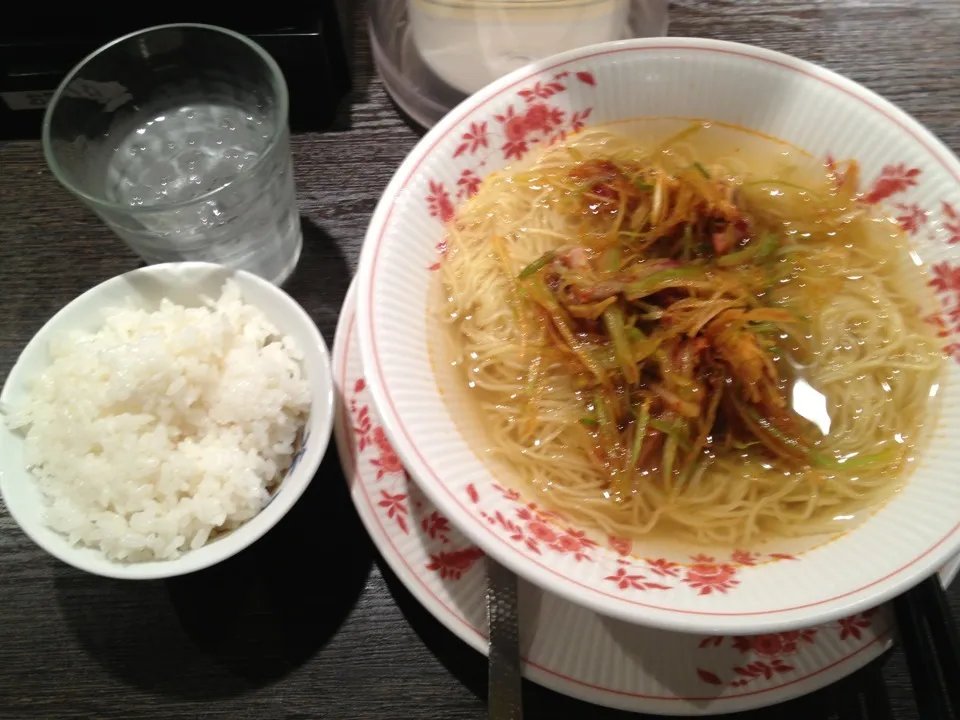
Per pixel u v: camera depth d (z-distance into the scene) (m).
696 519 0.30
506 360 0.33
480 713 0.30
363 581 0.32
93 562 0.28
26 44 0.39
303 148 0.42
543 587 0.25
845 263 0.34
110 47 0.36
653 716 0.30
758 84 0.35
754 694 0.28
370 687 0.30
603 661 0.29
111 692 0.30
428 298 0.32
